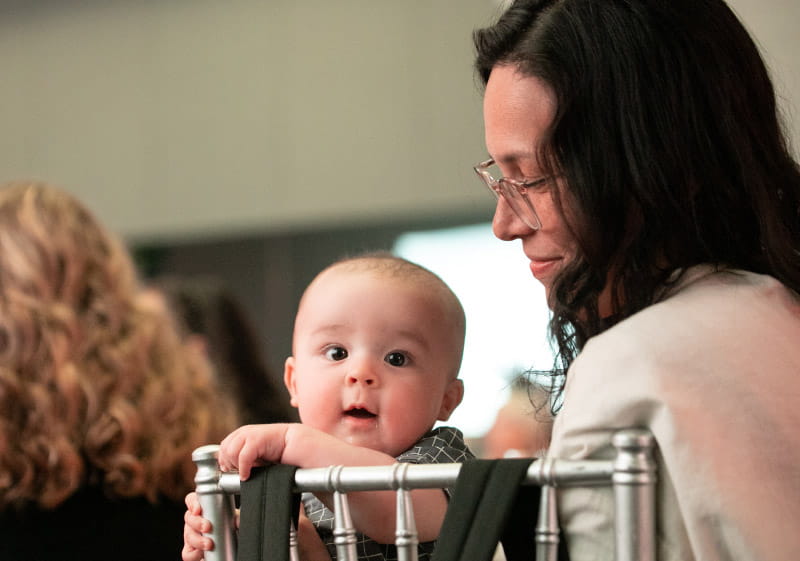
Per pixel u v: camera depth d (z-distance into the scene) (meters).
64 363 2.26
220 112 6.62
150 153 6.76
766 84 1.63
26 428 2.22
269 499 1.46
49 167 6.96
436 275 1.98
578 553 1.36
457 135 6.07
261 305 6.53
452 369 1.93
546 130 1.54
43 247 2.34
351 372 1.82
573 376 1.41
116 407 2.27
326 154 6.38
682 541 1.30
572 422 1.37
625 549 1.27
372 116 6.27
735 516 1.26
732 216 1.56
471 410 5.34
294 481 1.46
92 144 6.88
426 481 1.38
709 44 1.56
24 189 2.48
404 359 1.85
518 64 1.57
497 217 1.65
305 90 6.44
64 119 6.95
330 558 1.71
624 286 1.51
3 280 2.32
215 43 6.65
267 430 1.53
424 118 6.14
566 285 1.55
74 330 2.29
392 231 6.26
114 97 6.85
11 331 2.25
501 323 5.52
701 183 1.54
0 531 2.19
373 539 1.64
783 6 4.30
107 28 6.87
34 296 2.30
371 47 6.29
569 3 1.58
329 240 6.42
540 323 5.43
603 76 1.52
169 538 2.29
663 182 1.50
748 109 1.59
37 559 2.19
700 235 1.52
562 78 1.53
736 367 1.33
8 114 7.04
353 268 1.92
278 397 3.98
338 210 6.34
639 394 1.31
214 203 6.62
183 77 6.72
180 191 6.70
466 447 1.87
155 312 2.50
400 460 1.78
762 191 1.56
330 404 1.83
